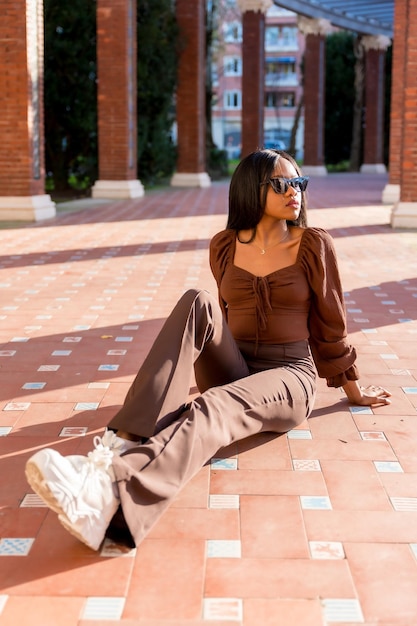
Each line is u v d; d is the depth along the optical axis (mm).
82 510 2479
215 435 2914
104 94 16906
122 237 10594
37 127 12750
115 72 16750
